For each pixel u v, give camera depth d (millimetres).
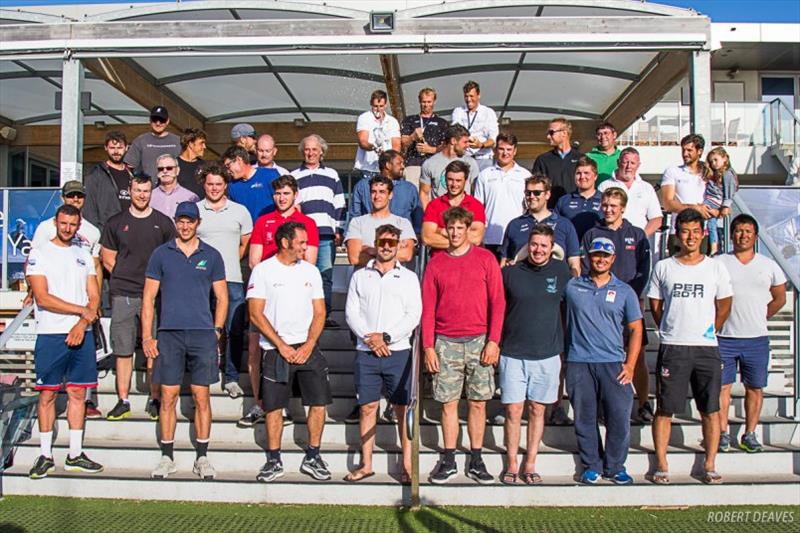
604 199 6383
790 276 6410
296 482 5688
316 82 10578
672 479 5789
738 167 16938
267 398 5723
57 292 5895
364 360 5766
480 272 5738
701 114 7938
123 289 6543
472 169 7602
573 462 5914
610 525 5219
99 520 5297
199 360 5863
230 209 6785
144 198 6641
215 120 12656
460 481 5730
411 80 10445
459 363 5715
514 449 5770
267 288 5793
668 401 5684
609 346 5688
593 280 5805
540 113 12102
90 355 6016
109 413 6484
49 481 5855
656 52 8477
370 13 7918
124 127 12969
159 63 9594
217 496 5723
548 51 7988
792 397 6523
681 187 7480
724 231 7629
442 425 5789
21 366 7949
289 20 8039
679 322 5703
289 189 6496
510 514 5434
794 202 8641
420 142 8398
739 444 6211
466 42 7922
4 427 6062
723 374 6086
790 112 16250
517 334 5734
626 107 11008
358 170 8531
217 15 8359
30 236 8312
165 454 5910
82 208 7309
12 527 5137
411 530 5102
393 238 5723
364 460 5801
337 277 9008
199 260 5938
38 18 8344
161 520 5305
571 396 5777
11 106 11859
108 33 8148
